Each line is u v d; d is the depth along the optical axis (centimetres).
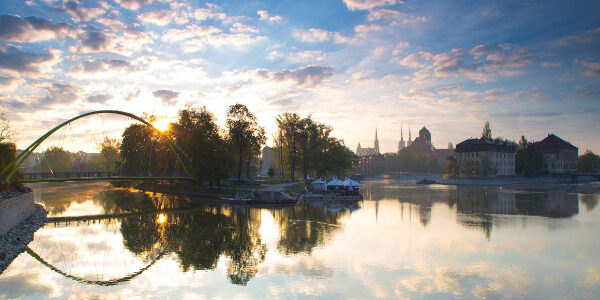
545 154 18700
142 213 5744
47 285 2375
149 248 3344
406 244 3319
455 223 4447
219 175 7806
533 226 4225
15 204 4209
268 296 2105
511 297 2078
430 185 13688
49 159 16788
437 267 2623
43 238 3828
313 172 13275
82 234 4025
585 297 2078
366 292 2144
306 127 10712
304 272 2533
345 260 2803
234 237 3728
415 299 2038
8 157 5553
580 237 3612
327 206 6444
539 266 2648
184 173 9144
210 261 2856
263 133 8888
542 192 9594
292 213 5503
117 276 2547
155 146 9562
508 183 14325
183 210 6066
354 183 8131
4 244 3303
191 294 2170
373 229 4062
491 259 2823
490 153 16062
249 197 7231
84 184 14462
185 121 9188
